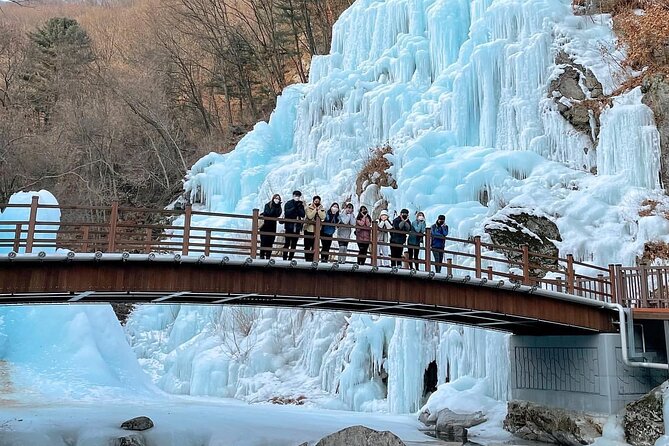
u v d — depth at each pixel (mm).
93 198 47844
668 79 24484
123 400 24594
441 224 16375
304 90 41625
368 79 35750
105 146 51094
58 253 12336
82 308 29641
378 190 28781
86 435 15508
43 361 26719
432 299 15359
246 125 54688
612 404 16078
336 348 28781
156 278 13000
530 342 19297
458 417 19750
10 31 55594
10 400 22453
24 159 45000
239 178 40250
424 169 27703
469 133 29953
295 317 33438
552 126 27641
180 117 58281
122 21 77188
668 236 21359
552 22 29562
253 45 58406
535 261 22844
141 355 38344
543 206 24391
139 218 47750
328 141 34156
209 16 65875
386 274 14758
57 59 56875
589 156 26453
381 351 25750
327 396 27344
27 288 12008
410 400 23234
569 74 28000
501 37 30609
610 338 16578
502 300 16078
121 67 65625
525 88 28719
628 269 17297
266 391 29562
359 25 38281
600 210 23688
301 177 34125
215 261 13141
